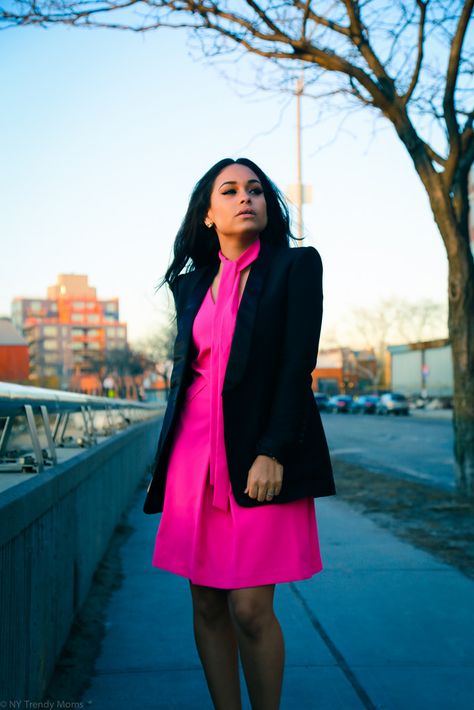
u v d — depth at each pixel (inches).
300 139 909.2
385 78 275.4
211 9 249.9
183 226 88.0
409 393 2298.2
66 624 122.8
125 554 195.0
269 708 73.3
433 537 213.8
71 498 129.6
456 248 284.2
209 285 82.9
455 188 286.4
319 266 78.2
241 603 72.1
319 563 77.5
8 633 78.4
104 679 110.0
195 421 78.6
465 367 289.1
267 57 274.8
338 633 130.3
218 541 74.3
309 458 75.0
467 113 281.6
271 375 74.5
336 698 103.8
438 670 113.7
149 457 435.2
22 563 86.0
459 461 294.4
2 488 91.7
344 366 3941.9
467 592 155.2
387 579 165.6
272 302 75.4
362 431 1002.7
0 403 99.7
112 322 5935.0
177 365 80.4
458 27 254.8
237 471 72.3
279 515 73.0
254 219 80.0
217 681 79.0
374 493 312.0
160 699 103.2
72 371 5472.4
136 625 135.6
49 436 126.8
